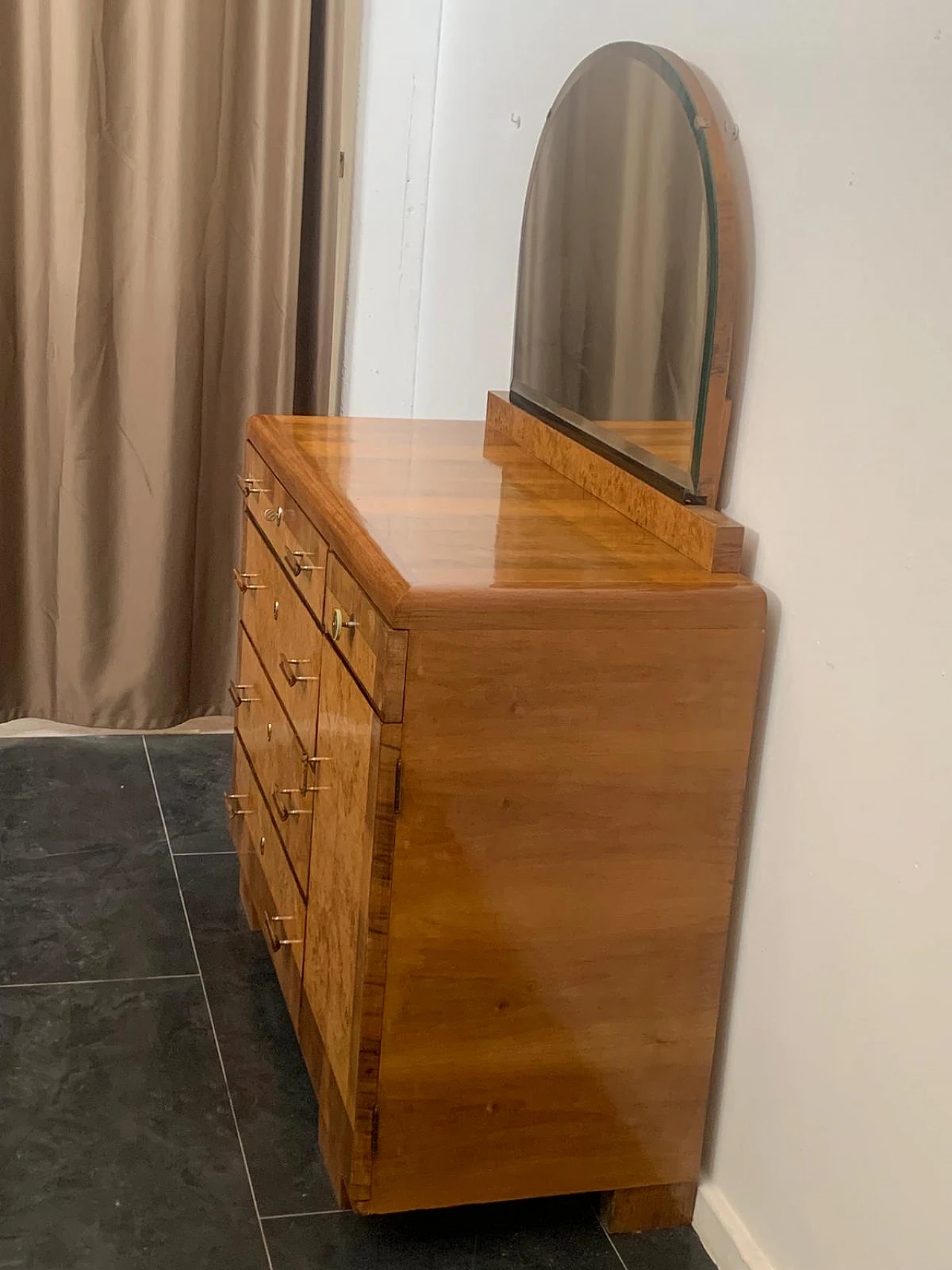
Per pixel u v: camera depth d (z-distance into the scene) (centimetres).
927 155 143
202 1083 212
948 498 141
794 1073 170
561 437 217
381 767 159
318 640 191
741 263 178
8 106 286
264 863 231
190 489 314
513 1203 195
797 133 166
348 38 320
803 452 165
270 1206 189
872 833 154
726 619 166
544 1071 176
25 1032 220
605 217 204
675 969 178
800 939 168
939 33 141
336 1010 182
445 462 218
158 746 326
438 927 167
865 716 154
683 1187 189
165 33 287
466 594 156
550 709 162
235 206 307
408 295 321
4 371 299
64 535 308
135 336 302
